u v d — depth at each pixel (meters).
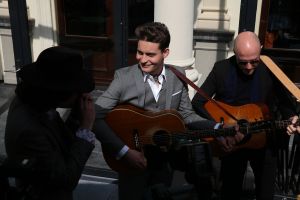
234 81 2.68
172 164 2.16
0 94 6.12
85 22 6.25
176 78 2.55
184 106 2.66
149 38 2.27
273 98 2.77
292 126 2.55
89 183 3.64
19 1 3.88
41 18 6.07
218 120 2.72
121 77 2.51
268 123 2.60
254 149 2.83
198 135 2.57
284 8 5.88
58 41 6.39
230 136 2.62
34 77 1.74
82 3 6.16
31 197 1.79
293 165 3.23
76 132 1.97
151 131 2.55
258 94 2.69
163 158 2.56
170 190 1.85
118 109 2.52
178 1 3.60
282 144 2.96
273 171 2.84
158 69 2.43
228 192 2.97
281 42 6.04
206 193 1.85
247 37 2.48
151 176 2.63
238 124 2.64
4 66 6.43
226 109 2.72
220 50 5.74
